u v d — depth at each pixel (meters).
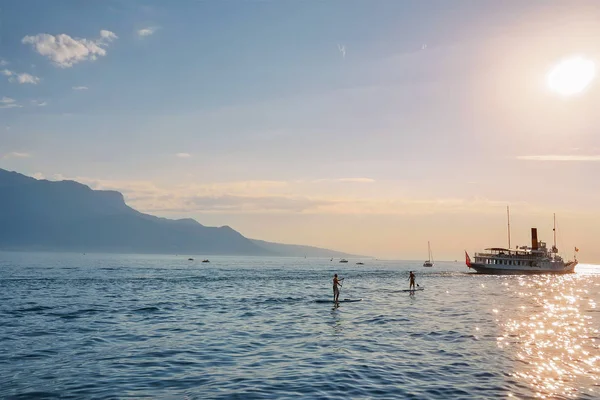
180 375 19.80
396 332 31.70
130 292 67.50
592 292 77.75
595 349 25.84
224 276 123.81
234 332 31.66
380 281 107.06
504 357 23.58
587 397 16.81
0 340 28.00
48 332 31.09
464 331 32.12
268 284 91.75
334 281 54.12
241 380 18.98
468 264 153.00
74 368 20.97
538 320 38.34
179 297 60.19
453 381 18.91
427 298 60.16
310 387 17.95
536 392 17.42
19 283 84.38
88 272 134.75
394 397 16.72
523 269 148.25
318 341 28.20
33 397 16.56
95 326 34.00
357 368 21.11
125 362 22.23
